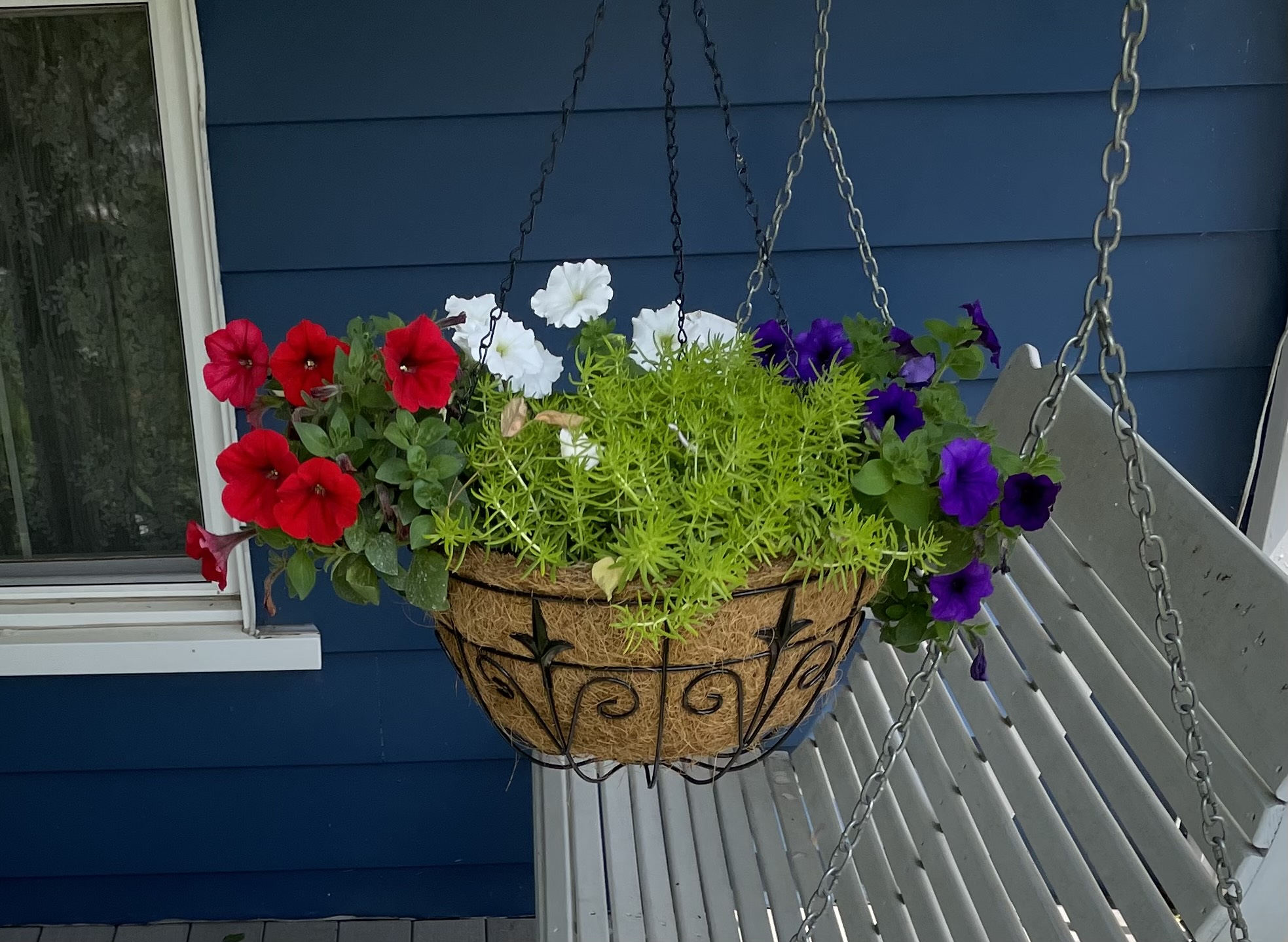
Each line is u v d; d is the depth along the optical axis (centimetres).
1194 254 165
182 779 188
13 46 157
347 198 158
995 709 127
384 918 200
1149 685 103
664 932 129
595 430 86
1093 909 101
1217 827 82
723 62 154
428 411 86
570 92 155
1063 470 124
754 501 81
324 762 187
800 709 92
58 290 167
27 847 190
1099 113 158
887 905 129
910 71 155
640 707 83
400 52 152
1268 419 171
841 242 163
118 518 179
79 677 178
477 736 187
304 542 80
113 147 161
